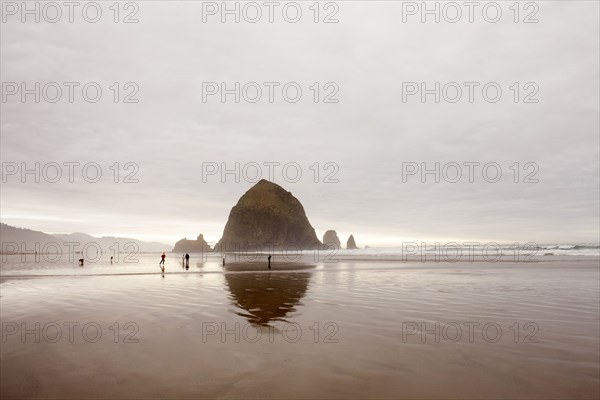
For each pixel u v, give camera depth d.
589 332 8.60
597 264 36.81
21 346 7.30
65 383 5.36
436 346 7.39
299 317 10.37
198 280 22.16
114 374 5.73
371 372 5.84
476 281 21.02
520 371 5.91
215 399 4.81
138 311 11.20
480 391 5.09
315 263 46.81
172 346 7.33
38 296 14.62
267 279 22.83
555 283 19.66
